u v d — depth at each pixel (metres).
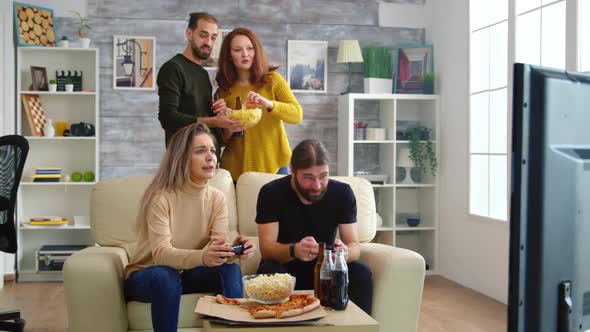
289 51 6.25
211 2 6.16
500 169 4.98
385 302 2.92
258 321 2.04
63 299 5.03
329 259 2.33
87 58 6.07
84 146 6.11
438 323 4.27
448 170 5.84
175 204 2.81
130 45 6.06
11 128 5.79
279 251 2.85
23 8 5.84
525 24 4.61
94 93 5.85
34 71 5.84
